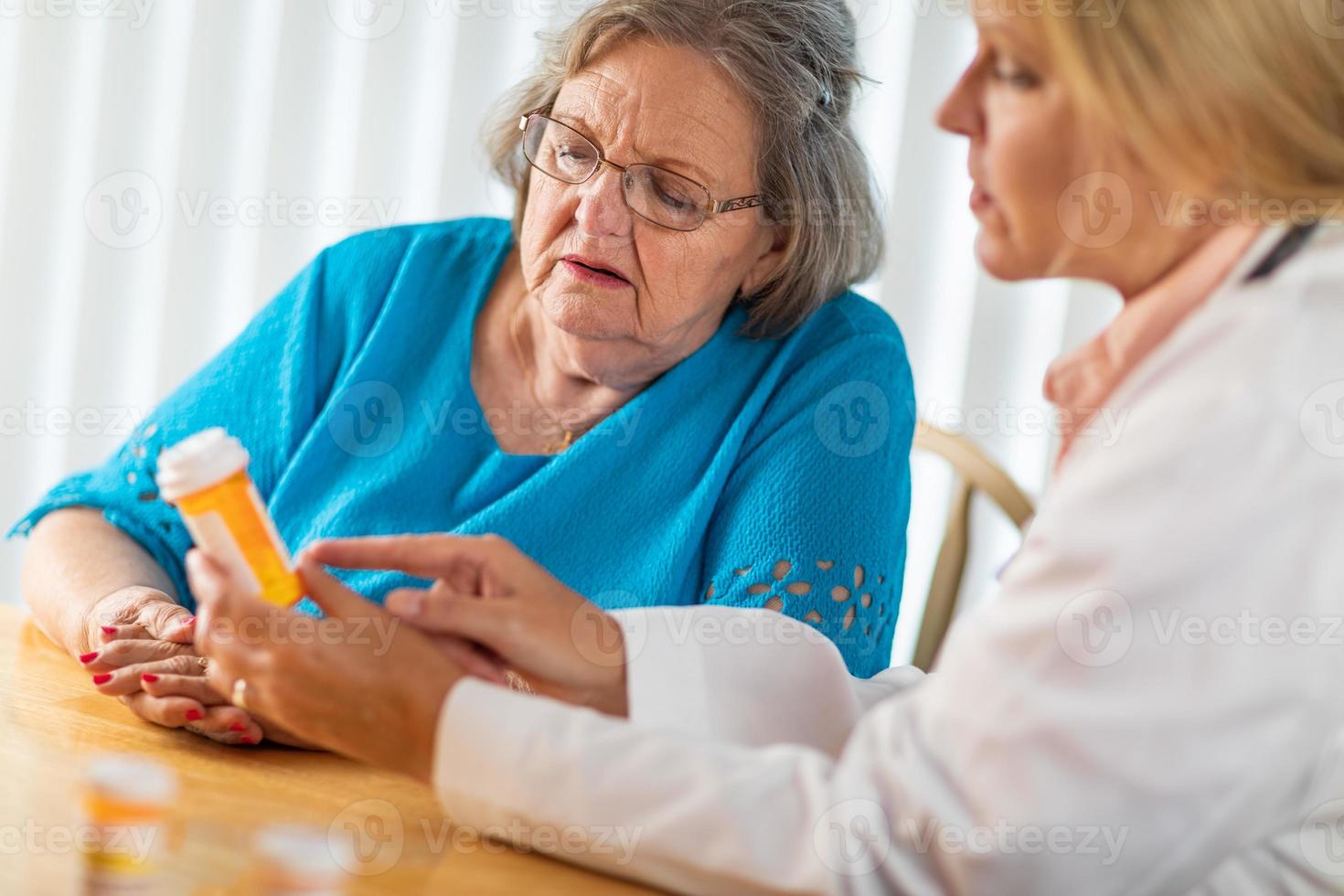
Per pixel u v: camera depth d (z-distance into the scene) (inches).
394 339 55.4
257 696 32.4
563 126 49.6
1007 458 81.4
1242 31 27.1
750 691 37.0
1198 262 29.3
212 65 87.6
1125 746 26.2
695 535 51.4
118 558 52.0
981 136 31.2
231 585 31.8
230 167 88.6
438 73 85.7
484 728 30.9
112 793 26.1
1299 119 27.5
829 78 52.8
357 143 86.4
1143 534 26.5
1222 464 26.4
